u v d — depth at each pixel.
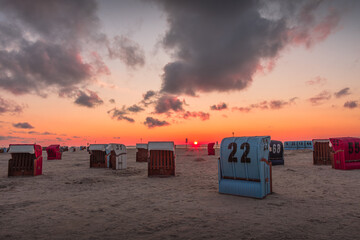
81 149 77.88
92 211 5.77
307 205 5.95
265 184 6.98
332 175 11.23
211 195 7.42
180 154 38.25
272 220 4.80
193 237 3.96
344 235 3.96
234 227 4.42
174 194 7.73
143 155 23.33
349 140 13.62
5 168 17.53
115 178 11.85
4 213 5.64
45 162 23.31
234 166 7.40
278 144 16.48
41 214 5.53
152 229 4.40
